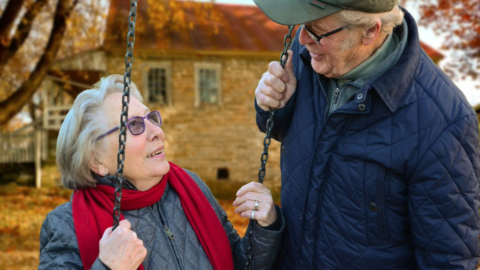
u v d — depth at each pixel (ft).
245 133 45.14
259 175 5.71
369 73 4.84
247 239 6.15
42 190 44.68
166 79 42.91
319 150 5.13
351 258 5.25
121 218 5.16
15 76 37.22
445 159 4.53
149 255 5.26
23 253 24.59
